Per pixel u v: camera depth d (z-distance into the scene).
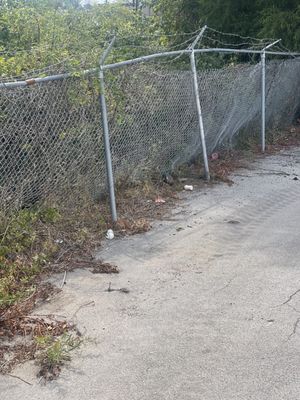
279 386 3.33
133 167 7.21
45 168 5.63
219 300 4.48
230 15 14.27
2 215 5.24
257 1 14.01
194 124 8.29
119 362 3.62
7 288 4.53
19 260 5.02
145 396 3.27
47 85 5.41
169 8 15.27
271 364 3.56
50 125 5.56
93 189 6.49
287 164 9.62
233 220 6.52
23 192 5.53
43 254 5.20
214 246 5.70
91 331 4.00
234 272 5.03
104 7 12.82
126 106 6.75
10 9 9.66
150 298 4.53
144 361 3.62
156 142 7.52
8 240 5.20
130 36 10.27
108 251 5.56
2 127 5.08
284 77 11.77
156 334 3.96
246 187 8.05
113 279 4.91
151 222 6.44
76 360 3.64
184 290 4.67
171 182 7.91
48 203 5.88
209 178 8.29
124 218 6.39
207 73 8.59
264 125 10.66
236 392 3.28
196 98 8.05
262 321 4.11
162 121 7.55
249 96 10.06
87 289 4.70
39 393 3.31
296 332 3.95
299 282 4.79
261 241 5.81
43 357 3.65
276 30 13.27
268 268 5.10
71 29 9.41
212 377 3.44
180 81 7.77
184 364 3.58
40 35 8.59
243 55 13.53
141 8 16.45
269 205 7.14
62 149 5.79
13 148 5.25
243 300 4.47
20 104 5.20
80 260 5.30
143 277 4.95
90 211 6.29
